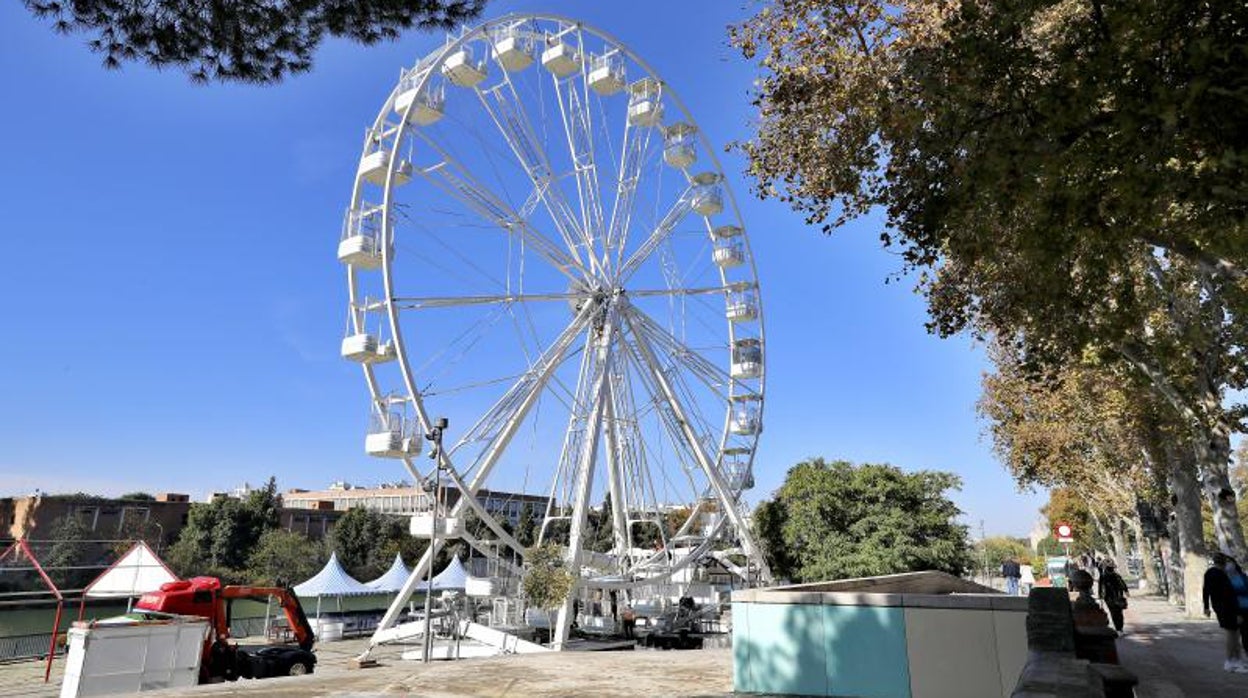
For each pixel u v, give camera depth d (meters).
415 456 31.11
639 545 57.94
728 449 42.12
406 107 31.69
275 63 10.33
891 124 11.74
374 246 31.69
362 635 42.09
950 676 11.14
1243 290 15.38
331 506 120.44
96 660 19.20
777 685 12.32
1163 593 49.84
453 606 32.16
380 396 32.16
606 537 55.69
